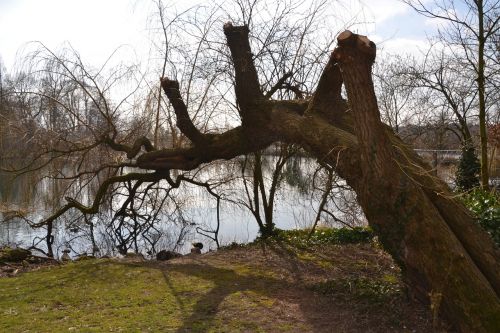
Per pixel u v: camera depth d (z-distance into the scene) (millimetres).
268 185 12312
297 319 5312
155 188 12211
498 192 9164
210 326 5098
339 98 7230
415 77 13438
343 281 6438
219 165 11875
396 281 6645
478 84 9680
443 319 5012
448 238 4832
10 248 9695
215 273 7203
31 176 12094
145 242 12719
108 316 5387
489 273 5047
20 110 10648
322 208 9719
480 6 9133
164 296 6082
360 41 4922
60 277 7008
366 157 5160
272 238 9734
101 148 11586
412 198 5016
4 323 5148
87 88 10516
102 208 13352
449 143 18469
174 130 10953
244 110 8211
